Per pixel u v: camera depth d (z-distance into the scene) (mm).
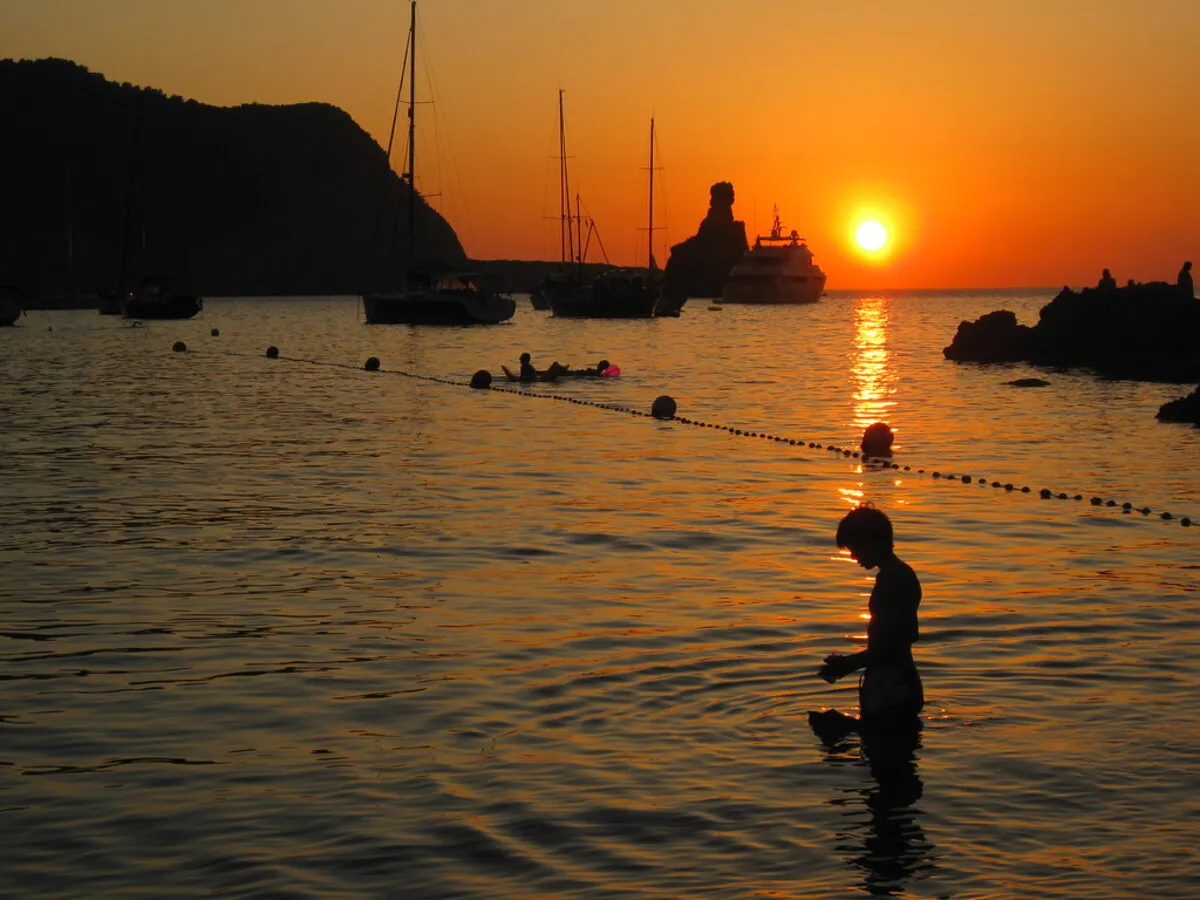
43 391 37531
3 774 7750
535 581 12922
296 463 21734
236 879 6336
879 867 6426
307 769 7809
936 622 11211
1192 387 38906
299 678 9680
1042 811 7094
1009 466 21703
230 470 20859
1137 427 28000
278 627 11133
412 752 8094
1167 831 6809
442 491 18719
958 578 13078
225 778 7676
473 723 8641
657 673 9734
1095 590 12508
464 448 23922
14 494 18328
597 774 7688
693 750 8094
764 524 16109
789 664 9953
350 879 6328
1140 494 18703
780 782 7543
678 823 6969
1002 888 6191
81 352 61188
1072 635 10773
